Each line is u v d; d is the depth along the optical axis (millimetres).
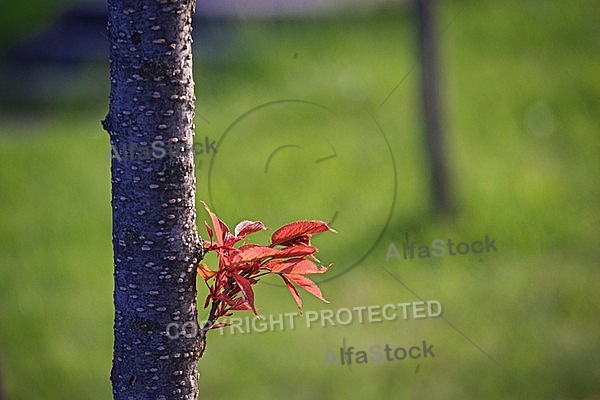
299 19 13281
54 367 6492
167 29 2006
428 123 8484
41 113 12555
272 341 6699
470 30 14391
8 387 6234
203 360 6480
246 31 12109
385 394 6105
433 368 6414
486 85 12164
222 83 10477
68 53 13875
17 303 7367
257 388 6160
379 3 14414
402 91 10750
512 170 9617
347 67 11391
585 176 9461
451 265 7707
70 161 10320
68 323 7070
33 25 16125
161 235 2104
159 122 2049
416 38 8555
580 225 8359
